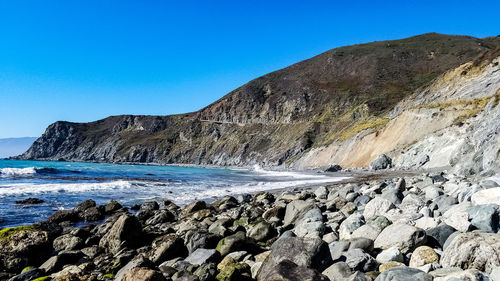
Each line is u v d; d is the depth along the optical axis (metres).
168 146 150.38
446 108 41.66
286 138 108.81
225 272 5.90
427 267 5.09
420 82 103.69
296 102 122.44
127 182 29.00
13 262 8.47
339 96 111.75
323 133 98.25
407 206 9.13
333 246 6.89
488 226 6.22
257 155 112.69
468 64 55.50
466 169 19.08
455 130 34.28
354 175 38.19
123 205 17.78
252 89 144.75
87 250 9.27
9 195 19.25
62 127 194.88
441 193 11.46
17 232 9.32
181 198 20.75
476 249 4.88
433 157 35.06
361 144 56.69
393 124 50.44
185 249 8.48
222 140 134.00
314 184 29.22
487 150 18.03
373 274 5.19
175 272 6.38
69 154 179.50
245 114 136.50
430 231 6.57
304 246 5.83
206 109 157.25
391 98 94.12
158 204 17.89
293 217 11.04
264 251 8.05
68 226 12.88
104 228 11.52
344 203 12.94
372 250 6.44
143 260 6.83
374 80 113.19
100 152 169.88
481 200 7.61
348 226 8.02
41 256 9.07
